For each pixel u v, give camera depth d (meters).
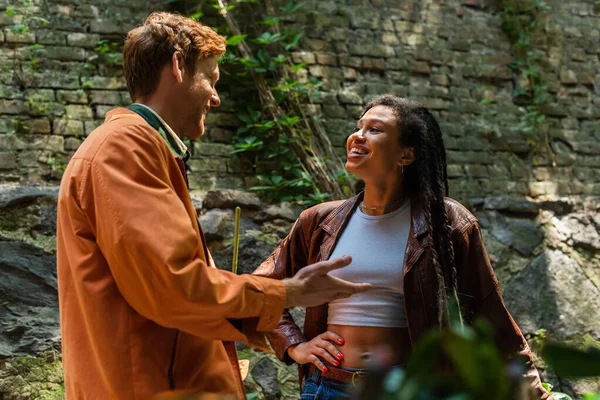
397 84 4.06
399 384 0.70
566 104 4.32
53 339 2.99
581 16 4.44
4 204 3.07
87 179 1.51
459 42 4.22
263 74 3.79
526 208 3.87
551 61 4.34
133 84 1.72
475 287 1.99
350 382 1.92
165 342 1.52
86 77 3.52
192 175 3.57
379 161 2.00
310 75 3.89
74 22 3.55
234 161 3.67
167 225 1.43
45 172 3.36
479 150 4.09
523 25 4.33
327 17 3.99
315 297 1.57
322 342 1.97
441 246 1.93
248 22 3.82
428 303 1.90
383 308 1.93
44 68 3.46
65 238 1.54
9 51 3.42
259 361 3.24
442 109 4.10
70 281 1.56
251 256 3.38
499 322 1.96
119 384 1.46
